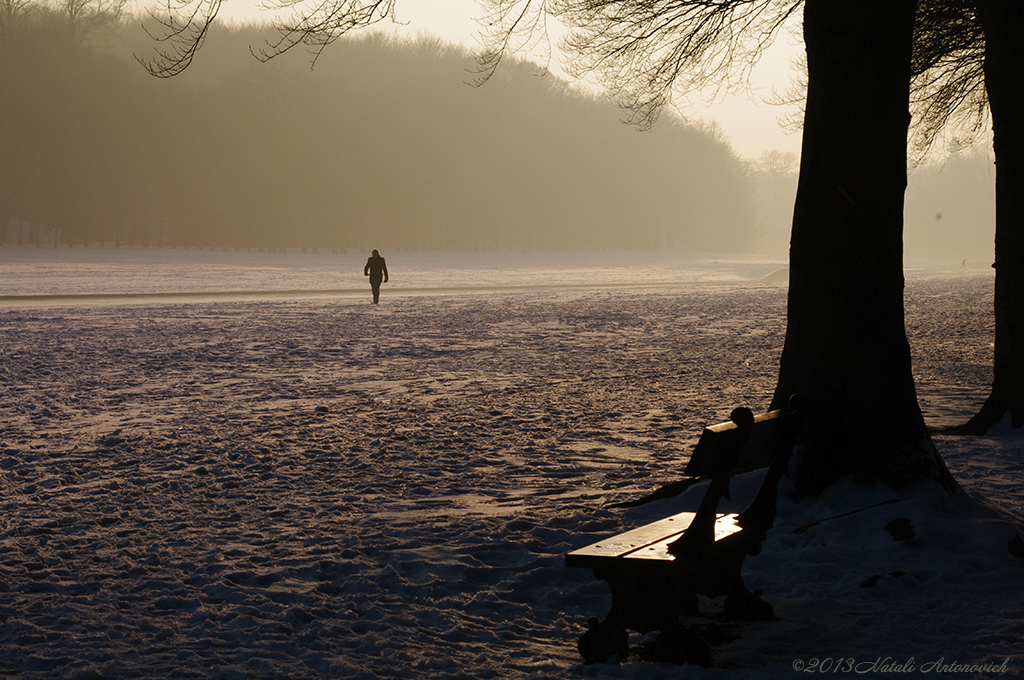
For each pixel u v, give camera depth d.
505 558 10.44
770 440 8.41
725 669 7.16
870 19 11.70
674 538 7.98
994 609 8.38
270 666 7.31
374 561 10.30
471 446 17.09
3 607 8.73
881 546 10.26
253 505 12.80
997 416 18.11
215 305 59.03
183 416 20.48
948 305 61.75
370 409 21.47
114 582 9.50
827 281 12.01
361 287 91.44
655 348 36.19
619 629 7.47
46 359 30.75
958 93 29.30
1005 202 18.17
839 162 11.92
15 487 13.84
